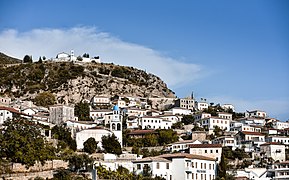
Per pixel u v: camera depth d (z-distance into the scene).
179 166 196.12
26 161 164.75
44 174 164.25
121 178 176.88
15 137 170.25
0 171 154.75
